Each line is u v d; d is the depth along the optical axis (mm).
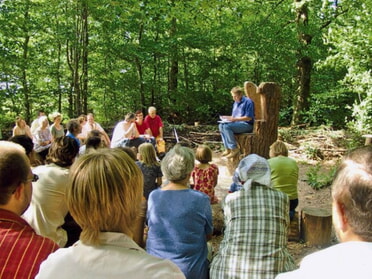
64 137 2445
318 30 11641
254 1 10945
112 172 1004
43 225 2213
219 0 6789
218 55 13266
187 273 2182
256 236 2252
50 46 12414
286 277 825
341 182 809
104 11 10398
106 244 983
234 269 2195
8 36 10688
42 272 975
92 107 14625
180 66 14344
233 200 2395
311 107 10359
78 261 961
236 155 6137
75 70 12164
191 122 13266
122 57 11883
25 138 3043
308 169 6746
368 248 751
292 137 8844
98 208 977
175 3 6875
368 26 7480
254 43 11609
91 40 12211
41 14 11766
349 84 9117
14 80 11219
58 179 2262
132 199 1029
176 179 2461
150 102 13438
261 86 5898
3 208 1304
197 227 2281
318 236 3578
